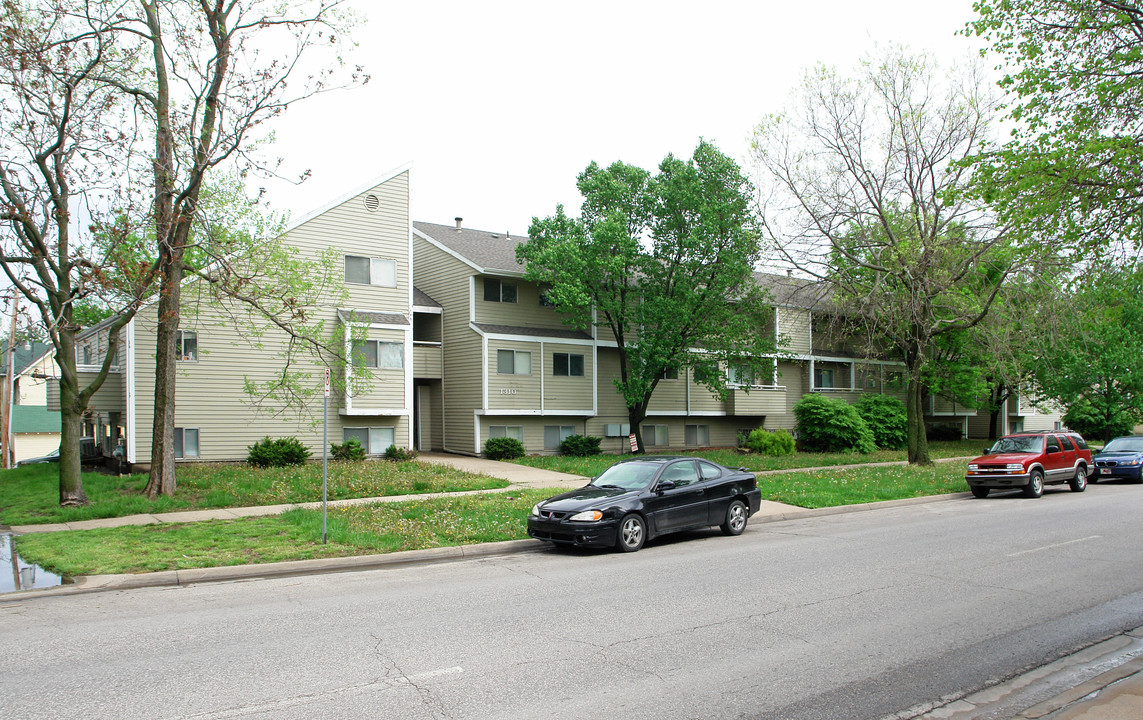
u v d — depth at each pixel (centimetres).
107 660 625
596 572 1009
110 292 1550
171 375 1678
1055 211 1014
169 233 1614
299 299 2405
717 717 504
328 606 819
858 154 2558
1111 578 938
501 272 2933
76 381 1575
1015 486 1930
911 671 599
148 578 960
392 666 605
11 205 1448
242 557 1074
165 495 1619
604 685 561
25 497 1723
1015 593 860
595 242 2688
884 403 3759
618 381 2947
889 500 1839
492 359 2884
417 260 3334
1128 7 952
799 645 664
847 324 2928
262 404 2442
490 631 708
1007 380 3081
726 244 2850
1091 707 522
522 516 1420
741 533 1367
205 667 604
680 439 3575
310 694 542
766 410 3700
